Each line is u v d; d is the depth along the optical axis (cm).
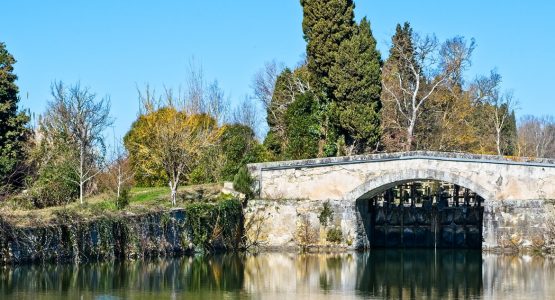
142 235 4681
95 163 5969
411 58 7400
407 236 5894
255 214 5472
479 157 5334
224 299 3666
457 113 7588
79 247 4369
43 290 3669
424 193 6100
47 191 5297
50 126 6038
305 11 6378
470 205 5853
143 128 5591
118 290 3747
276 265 4772
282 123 6969
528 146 9850
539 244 5272
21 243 4159
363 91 6194
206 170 6053
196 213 5069
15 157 5797
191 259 4859
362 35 6238
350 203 5453
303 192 5522
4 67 5988
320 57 6306
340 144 6231
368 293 3934
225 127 6097
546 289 4059
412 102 7062
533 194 5306
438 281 4312
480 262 5062
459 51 7375
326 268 4719
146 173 5953
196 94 6888
